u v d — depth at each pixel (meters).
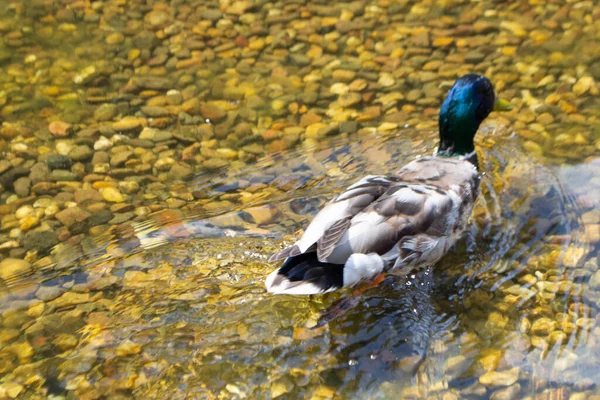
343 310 7.12
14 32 11.73
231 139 9.65
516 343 6.71
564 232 7.95
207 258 7.76
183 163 9.28
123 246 8.02
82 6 12.38
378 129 9.73
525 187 8.62
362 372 6.49
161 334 6.89
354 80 10.60
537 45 11.08
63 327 7.04
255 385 6.37
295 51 11.27
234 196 8.72
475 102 8.52
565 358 6.52
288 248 6.77
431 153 9.19
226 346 6.73
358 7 12.27
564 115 9.72
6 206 8.66
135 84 10.65
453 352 6.67
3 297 7.43
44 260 7.92
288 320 7.00
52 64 11.05
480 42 11.23
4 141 9.62
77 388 6.42
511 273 7.50
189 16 12.12
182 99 10.34
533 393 6.21
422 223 7.14
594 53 10.80
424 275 7.55
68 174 9.12
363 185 7.27
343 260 6.80
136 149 9.49
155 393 6.32
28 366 6.66
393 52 11.13
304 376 6.45
